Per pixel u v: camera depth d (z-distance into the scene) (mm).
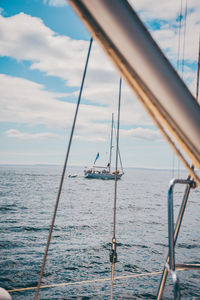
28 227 18344
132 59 727
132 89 793
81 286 8156
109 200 39781
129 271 9734
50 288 7934
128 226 19969
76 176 114562
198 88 1364
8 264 10047
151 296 7531
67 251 12383
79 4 670
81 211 27875
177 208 31078
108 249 13031
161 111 773
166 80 755
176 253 12250
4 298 1267
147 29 755
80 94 1623
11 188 54219
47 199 38094
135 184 86062
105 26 700
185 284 8352
